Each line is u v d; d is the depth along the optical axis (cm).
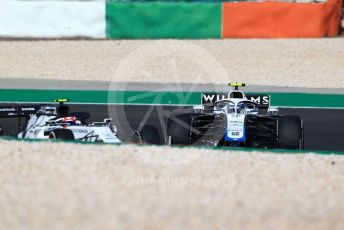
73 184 2719
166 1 9319
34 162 3055
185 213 2394
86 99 6669
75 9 9400
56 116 4350
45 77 7719
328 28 9469
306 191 2712
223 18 9269
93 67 8119
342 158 3516
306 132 5194
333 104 6488
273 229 2259
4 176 2822
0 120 5594
